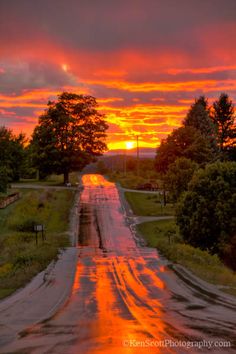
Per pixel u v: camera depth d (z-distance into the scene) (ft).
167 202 256.93
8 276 93.15
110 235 180.96
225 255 153.79
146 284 83.66
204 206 161.79
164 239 169.89
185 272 96.12
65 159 328.29
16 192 271.08
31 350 33.94
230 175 166.50
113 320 47.98
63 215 224.53
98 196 288.10
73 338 38.11
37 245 142.82
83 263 116.88
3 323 47.47
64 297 68.54
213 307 57.88
